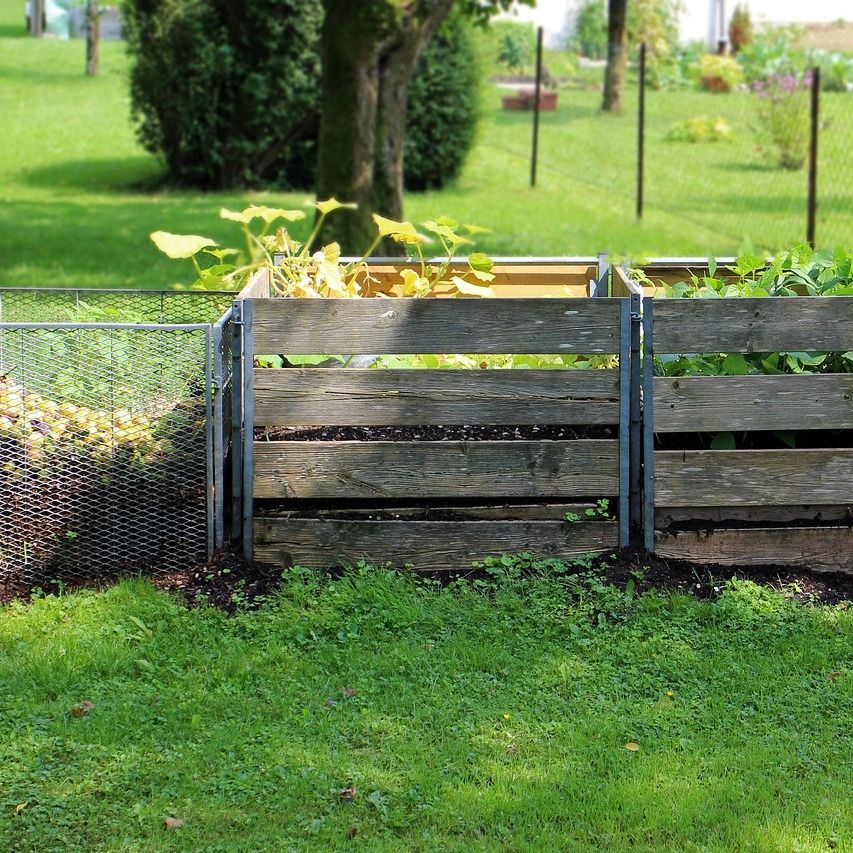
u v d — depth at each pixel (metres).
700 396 4.77
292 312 4.69
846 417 4.80
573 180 18.97
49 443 4.82
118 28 39.06
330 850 3.29
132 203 16.39
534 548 4.85
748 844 3.31
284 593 4.63
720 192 17.66
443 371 4.73
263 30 17.33
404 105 10.75
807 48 34.81
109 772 3.61
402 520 4.86
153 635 4.36
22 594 4.75
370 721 3.88
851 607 4.64
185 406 4.86
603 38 39.12
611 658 4.27
